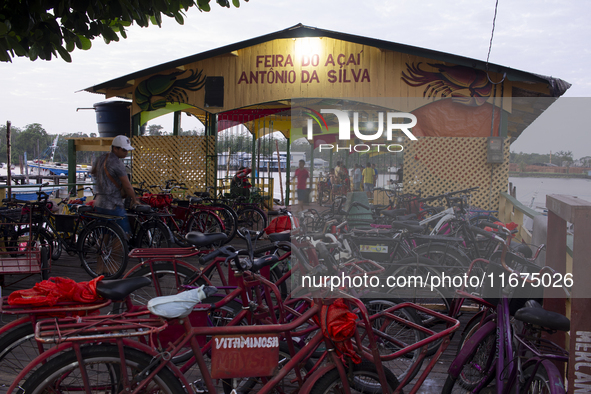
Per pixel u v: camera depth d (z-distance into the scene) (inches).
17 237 233.1
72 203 287.9
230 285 115.8
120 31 174.7
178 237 281.0
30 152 3494.1
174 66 369.7
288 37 356.5
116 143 220.1
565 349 102.5
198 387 101.8
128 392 78.9
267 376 87.4
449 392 100.8
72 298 87.2
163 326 80.7
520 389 92.7
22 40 153.0
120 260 217.5
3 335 90.7
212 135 388.5
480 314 118.0
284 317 98.0
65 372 78.7
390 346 120.5
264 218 370.0
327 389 86.8
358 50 349.7
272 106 432.1
